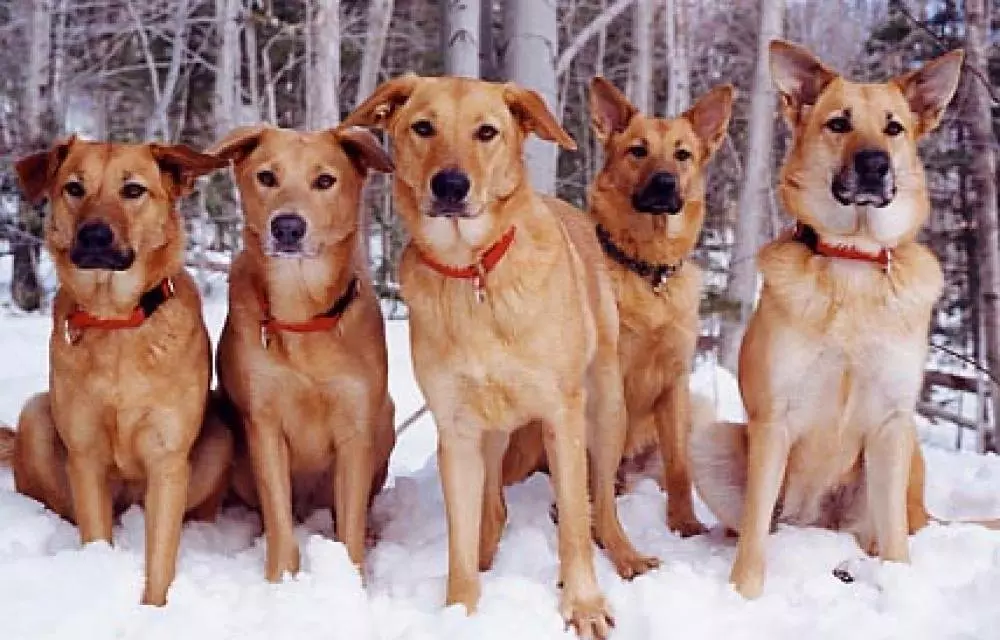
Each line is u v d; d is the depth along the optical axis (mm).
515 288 3906
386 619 3936
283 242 4211
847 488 4777
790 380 4203
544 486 5629
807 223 4258
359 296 4535
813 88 4520
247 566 4535
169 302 4262
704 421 5609
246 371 4410
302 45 25188
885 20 22562
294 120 27188
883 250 4121
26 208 19781
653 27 22328
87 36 24266
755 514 4207
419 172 3963
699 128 5977
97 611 3729
